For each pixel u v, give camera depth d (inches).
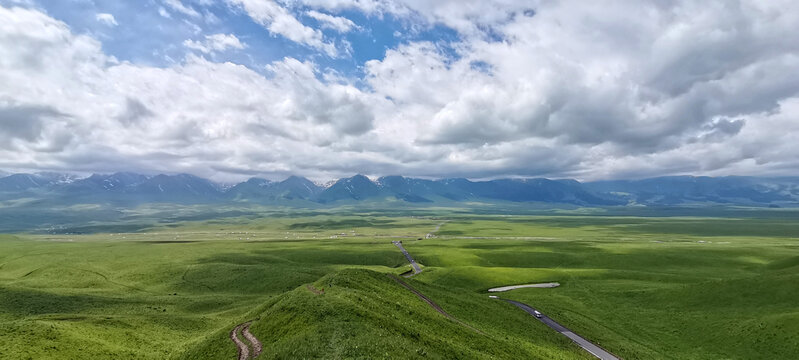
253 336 2327.8
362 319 2245.3
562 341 3528.5
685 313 4323.3
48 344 2411.4
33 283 6446.9
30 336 2475.4
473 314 3718.0
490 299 4598.9
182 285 6697.8
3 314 4205.2
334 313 2290.8
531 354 2834.6
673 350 3602.4
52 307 4564.5
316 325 2153.1
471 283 6378.0
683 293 4763.8
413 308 3097.9
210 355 2218.3
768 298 4106.8
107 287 6402.6
